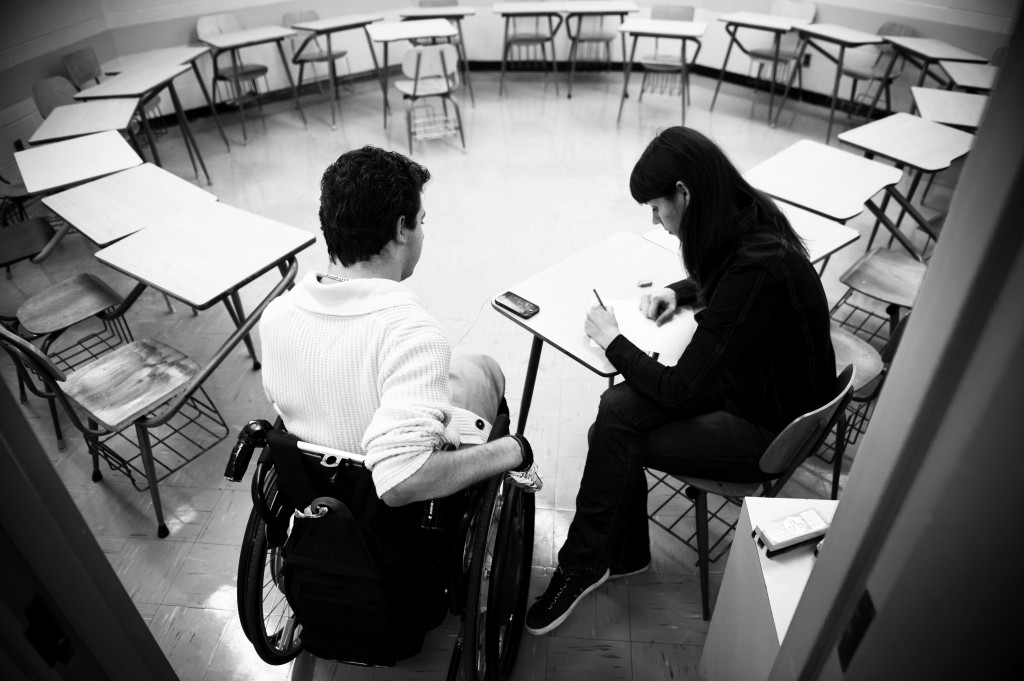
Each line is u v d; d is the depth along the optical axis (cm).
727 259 138
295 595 123
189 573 195
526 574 178
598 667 170
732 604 138
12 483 49
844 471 225
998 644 41
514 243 373
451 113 584
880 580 47
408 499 103
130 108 353
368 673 169
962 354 38
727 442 154
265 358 116
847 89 577
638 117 571
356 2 654
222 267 211
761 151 499
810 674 60
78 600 58
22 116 438
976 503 38
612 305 174
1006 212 34
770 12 597
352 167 111
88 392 206
